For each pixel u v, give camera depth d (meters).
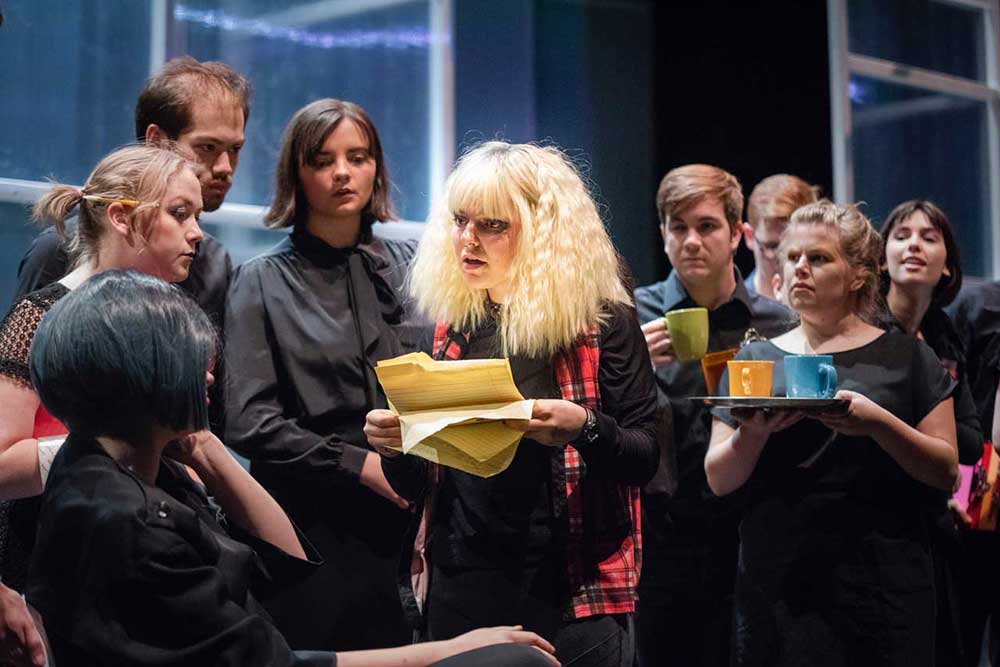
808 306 2.60
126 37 4.01
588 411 1.93
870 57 5.44
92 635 1.45
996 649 3.38
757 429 2.45
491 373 1.82
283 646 1.53
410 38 4.76
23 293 2.48
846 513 2.47
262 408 2.51
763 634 2.53
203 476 1.90
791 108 5.63
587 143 5.74
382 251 2.78
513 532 1.98
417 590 2.13
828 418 2.37
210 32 4.24
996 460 3.16
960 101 5.84
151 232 2.09
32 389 1.96
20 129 3.78
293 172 2.70
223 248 2.79
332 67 4.57
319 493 2.53
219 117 2.63
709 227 3.16
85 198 2.09
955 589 3.20
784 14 5.65
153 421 1.58
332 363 2.56
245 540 1.91
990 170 5.94
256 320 2.59
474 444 1.81
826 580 2.47
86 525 1.48
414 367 1.84
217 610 1.49
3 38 3.73
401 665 1.63
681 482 3.07
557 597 1.98
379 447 2.01
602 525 2.01
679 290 3.29
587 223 2.07
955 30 5.85
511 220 2.01
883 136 5.45
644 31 5.99
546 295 1.99
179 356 1.58
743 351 2.73
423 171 4.77
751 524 2.58
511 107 5.38
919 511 2.51
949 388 2.54
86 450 1.57
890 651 2.42
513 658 1.62
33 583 1.51
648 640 3.06
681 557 3.04
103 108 3.96
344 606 2.50
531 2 5.48
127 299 1.57
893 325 2.92
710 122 5.91
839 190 5.21
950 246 3.44
